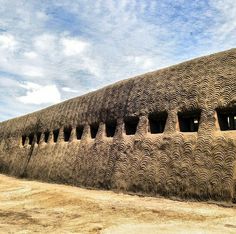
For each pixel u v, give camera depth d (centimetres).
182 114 1091
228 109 958
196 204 934
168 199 1035
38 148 2067
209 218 755
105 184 1323
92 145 1497
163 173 1080
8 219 841
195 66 1088
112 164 1321
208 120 992
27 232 707
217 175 923
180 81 1124
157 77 1233
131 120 1312
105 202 1012
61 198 1127
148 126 1216
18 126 2523
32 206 1030
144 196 1121
